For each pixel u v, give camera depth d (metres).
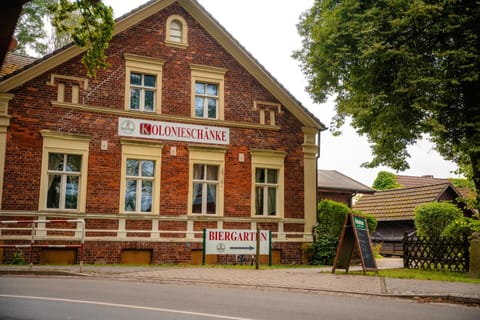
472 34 15.95
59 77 18.58
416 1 15.75
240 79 21.86
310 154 22.73
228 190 20.91
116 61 19.59
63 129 18.44
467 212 26.06
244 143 21.50
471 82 16.86
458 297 10.16
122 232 18.89
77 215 18.22
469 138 16.64
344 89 20.81
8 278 12.26
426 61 16.95
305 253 21.91
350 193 31.52
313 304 8.95
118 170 19.12
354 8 17.59
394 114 17.19
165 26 20.69
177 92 20.55
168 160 20.00
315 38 19.09
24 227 17.47
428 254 17.81
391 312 8.30
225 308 8.12
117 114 19.34
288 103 22.56
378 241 35.25
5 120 17.55
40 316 6.92
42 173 17.94
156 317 7.04
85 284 11.05
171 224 19.73
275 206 21.97
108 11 13.64
